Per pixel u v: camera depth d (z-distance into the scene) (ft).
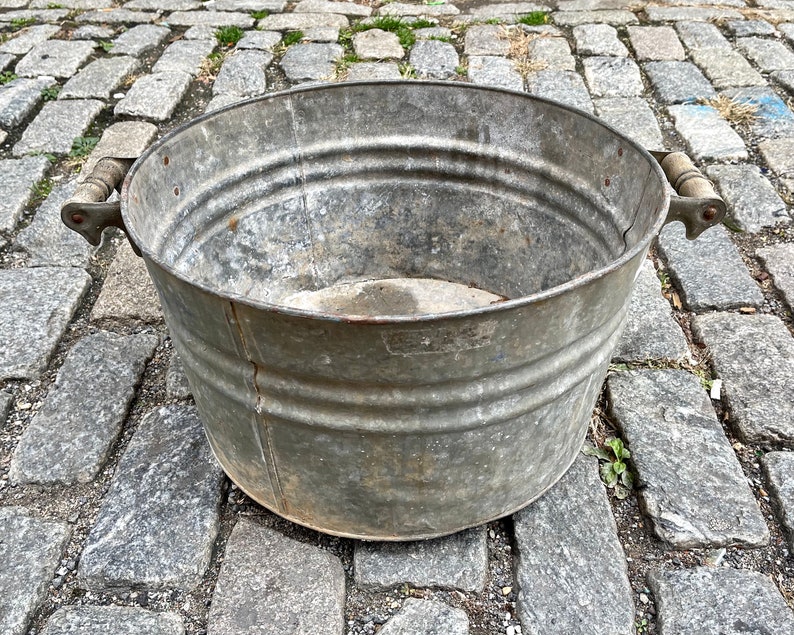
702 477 5.31
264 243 6.61
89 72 11.07
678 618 4.46
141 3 13.75
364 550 4.89
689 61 11.40
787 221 7.97
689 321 6.89
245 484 4.93
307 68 11.27
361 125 6.43
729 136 9.40
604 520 5.06
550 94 10.44
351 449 4.11
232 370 4.02
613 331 4.37
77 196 4.42
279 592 4.62
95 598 4.69
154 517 5.07
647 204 4.77
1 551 4.88
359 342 3.44
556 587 4.64
